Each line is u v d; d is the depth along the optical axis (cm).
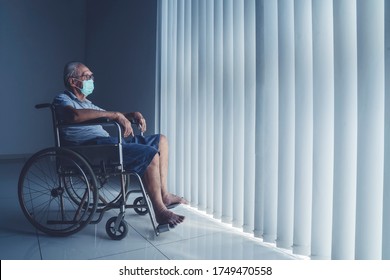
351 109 141
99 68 470
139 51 355
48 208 247
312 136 158
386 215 124
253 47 190
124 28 394
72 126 184
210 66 226
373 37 132
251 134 192
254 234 184
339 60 141
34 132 488
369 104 132
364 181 132
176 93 269
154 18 322
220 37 217
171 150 280
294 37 161
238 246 175
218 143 218
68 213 233
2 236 187
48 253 163
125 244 176
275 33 177
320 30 150
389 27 122
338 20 141
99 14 471
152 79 325
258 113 182
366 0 132
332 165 150
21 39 475
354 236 141
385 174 124
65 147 181
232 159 208
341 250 142
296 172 161
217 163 218
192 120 245
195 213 237
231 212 208
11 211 239
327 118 150
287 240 169
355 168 141
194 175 244
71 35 509
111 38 432
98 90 472
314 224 152
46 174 383
